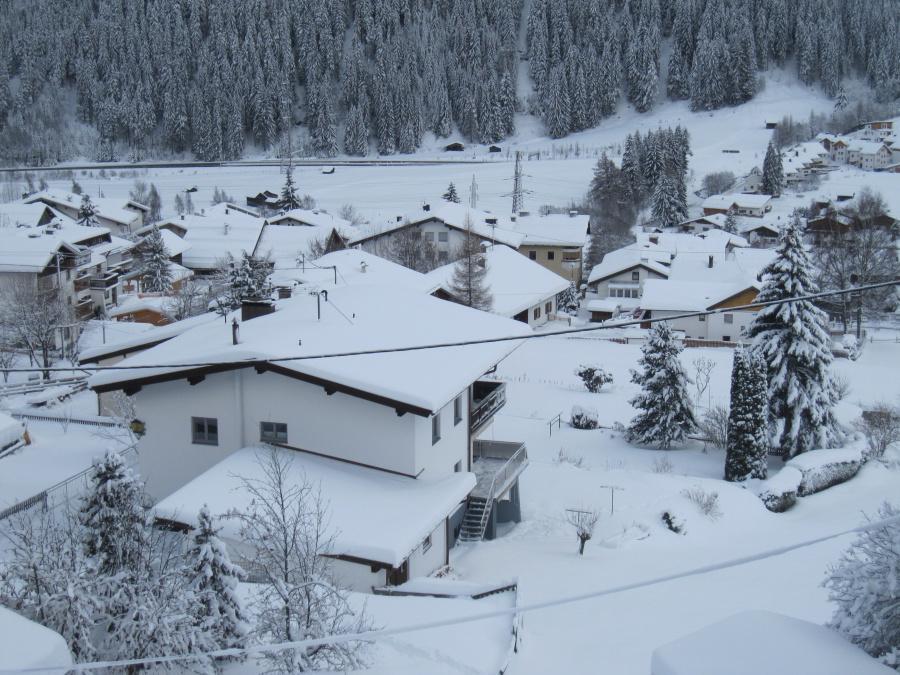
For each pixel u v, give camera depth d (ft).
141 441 90.38
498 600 65.92
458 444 95.81
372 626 56.18
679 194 503.20
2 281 232.53
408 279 195.62
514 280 250.78
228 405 86.84
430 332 99.66
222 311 122.42
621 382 188.34
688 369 199.31
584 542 95.66
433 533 82.84
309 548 57.62
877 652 38.52
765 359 147.43
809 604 79.36
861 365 215.92
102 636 47.91
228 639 49.57
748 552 100.07
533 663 58.75
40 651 32.01
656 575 89.04
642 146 577.43
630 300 300.81
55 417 142.20
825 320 149.59
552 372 196.65
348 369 83.56
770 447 153.99
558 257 328.70
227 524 70.85
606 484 118.93
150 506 72.08
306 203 506.48
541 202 517.55
